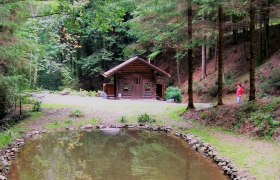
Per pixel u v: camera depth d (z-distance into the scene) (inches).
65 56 2015.3
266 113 682.2
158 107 1048.2
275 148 552.1
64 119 903.1
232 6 764.0
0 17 637.3
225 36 1791.3
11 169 526.3
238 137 648.4
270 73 1232.8
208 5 820.6
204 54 1598.2
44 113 951.0
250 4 732.7
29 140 732.7
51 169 530.0
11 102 911.7
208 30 840.3
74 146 689.0
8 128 783.1
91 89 1946.4
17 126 820.6
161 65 2018.9
